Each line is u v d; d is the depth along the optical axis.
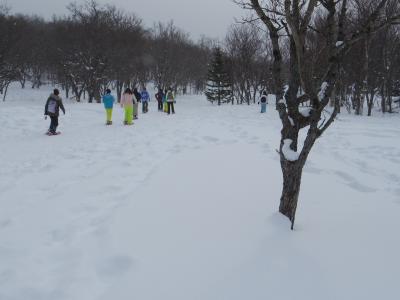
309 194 5.73
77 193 6.06
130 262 3.69
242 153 8.79
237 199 5.35
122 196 5.86
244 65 41.19
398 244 3.91
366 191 6.30
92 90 42.03
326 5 4.31
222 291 3.13
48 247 4.23
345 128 14.30
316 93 4.08
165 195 5.55
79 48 41.22
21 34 44.09
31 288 3.41
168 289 3.21
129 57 44.62
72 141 12.04
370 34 4.04
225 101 45.94
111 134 13.49
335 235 4.10
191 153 8.77
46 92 58.22
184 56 62.97
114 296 3.17
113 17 44.75
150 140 11.52
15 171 7.89
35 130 14.89
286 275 3.31
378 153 9.45
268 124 16.22
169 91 22.88
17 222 4.96
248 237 4.05
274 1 4.60
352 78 26.12
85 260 3.87
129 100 16.53
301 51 4.07
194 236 4.14
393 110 30.62
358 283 3.18
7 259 3.96
